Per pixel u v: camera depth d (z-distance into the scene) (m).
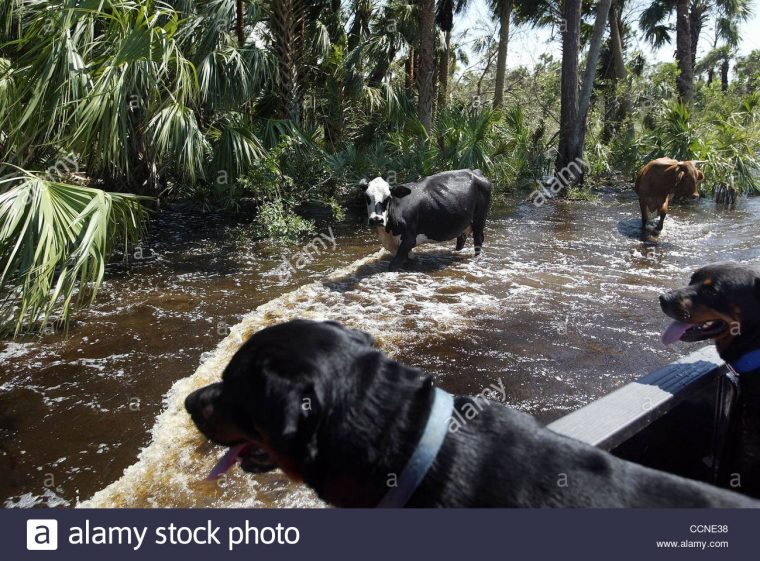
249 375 1.49
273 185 9.77
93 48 6.55
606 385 4.39
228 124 10.70
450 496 1.38
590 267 7.74
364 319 5.74
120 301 6.17
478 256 8.30
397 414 1.45
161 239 9.07
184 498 3.09
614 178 18.22
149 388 4.29
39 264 4.17
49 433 3.71
